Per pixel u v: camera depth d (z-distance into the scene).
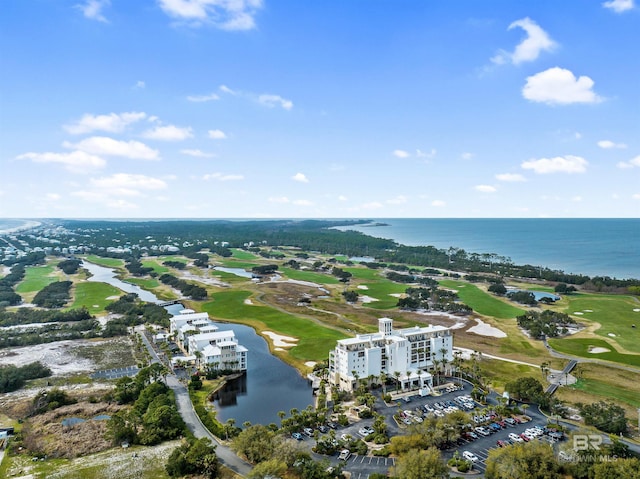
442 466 108.12
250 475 105.25
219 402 166.25
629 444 127.44
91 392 174.25
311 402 166.25
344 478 112.81
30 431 141.38
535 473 107.12
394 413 151.88
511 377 185.75
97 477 114.94
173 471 113.62
